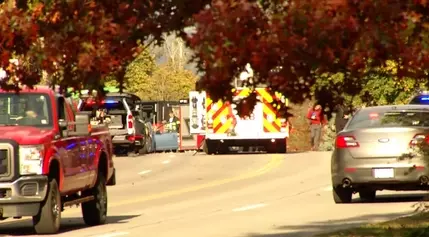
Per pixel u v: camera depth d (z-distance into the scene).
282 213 51.72
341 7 18.66
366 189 55.81
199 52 18.48
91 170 49.59
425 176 53.44
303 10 18.61
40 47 21.75
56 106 47.22
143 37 21.47
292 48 18.78
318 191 66.62
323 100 22.97
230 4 18.50
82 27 21.28
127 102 131.12
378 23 19.06
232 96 20.30
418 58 19.62
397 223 41.66
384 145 54.34
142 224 48.78
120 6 21.23
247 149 123.50
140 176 91.25
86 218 50.25
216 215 51.94
